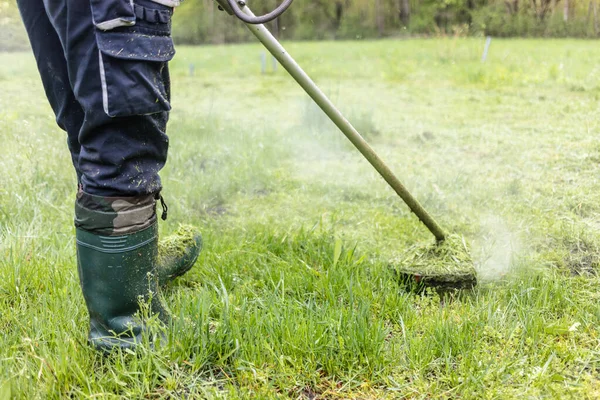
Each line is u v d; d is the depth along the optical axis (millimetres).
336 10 30391
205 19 27734
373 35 28641
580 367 1959
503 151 4777
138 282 1924
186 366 1938
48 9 1673
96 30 1615
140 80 1685
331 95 8039
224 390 1844
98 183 1781
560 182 3938
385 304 2332
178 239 2461
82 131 1750
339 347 1979
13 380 1742
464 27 17859
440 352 2021
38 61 1837
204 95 8742
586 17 19234
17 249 2637
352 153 4961
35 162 3904
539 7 20484
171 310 2244
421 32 26891
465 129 5695
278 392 1866
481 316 2201
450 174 4191
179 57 16250
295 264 2697
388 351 2027
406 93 8352
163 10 1725
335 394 1850
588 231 3057
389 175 2350
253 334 2045
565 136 5160
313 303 2352
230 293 2465
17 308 2268
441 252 2545
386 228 3289
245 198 3893
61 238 2951
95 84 1675
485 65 11055
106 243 1849
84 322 2135
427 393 1845
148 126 1797
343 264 2650
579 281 2566
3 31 13375
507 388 1837
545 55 12164
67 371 1838
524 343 2088
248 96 8570
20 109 6395
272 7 21812
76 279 2432
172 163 4410
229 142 5133
